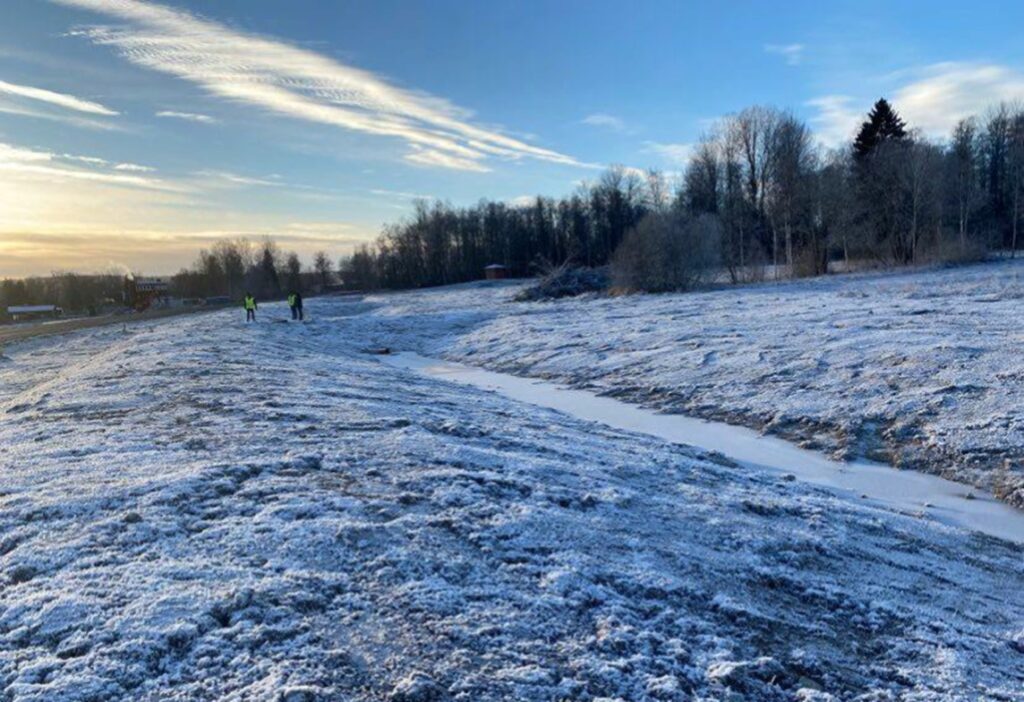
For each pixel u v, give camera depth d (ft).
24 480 21.54
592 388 57.06
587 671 12.82
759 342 61.77
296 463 23.82
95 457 24.20
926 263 145.28
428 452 26.32
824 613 17.37
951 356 47.67
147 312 200.23
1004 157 215.72
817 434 40.70
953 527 27.07
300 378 46.42
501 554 17.62
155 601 13.89
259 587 14.62
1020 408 37.93
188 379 43.32
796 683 13.57
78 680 11.41
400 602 14.65
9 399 48.32
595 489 24.39
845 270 159.84
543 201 315.58
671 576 17.74
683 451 35.65
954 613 18.52
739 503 25.44
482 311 121.80
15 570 15.47
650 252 133.39
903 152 170.19
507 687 12.09
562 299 135.03
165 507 19.04
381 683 11.89
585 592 16.01
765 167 203.00
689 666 13.51
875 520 25.94
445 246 317.83
